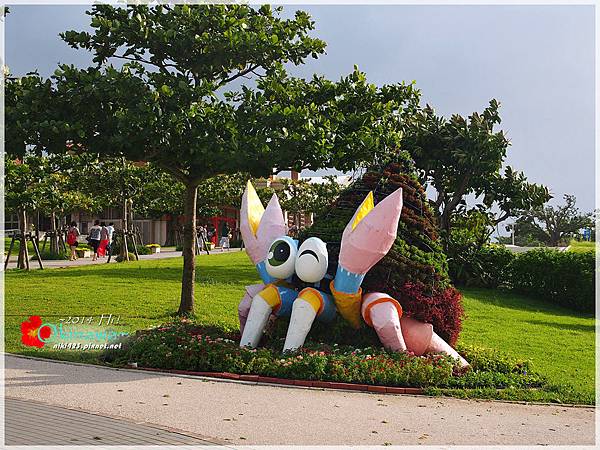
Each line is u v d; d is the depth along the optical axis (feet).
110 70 44.39
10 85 46.91
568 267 85.61
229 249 160.04
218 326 46.73
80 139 45.96
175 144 45.85
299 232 43.11
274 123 45.50
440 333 40.19
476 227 97.71
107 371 35.83
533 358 47.78
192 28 48.85
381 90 50.67
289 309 39.88
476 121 92.58
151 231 184.55
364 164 48.08
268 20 52.16
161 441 23.15
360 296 38.19
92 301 59.82
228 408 28.40
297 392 32.24
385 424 26.89
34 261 106.93
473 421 28.32
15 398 28.96
